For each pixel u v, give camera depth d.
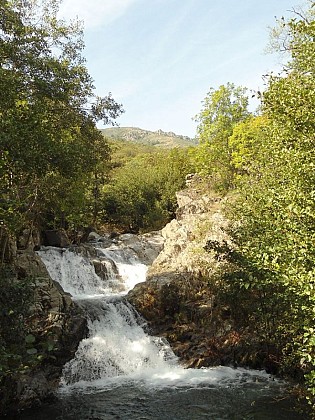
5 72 13.41
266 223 8.91
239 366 14.48
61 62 19.44
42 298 14.80
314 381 6.30
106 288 22.88
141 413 11.27
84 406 11.88
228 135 31.09
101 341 15.64
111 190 39.81
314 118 7.02
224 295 13.66
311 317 7.80
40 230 25.88
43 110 14.38
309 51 7.88
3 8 15.23
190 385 13.25
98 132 24.86
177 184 40.59
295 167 7.11
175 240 23.38
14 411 11.39
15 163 11.65
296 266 6.36
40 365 13.30
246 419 10.51
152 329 17.11
